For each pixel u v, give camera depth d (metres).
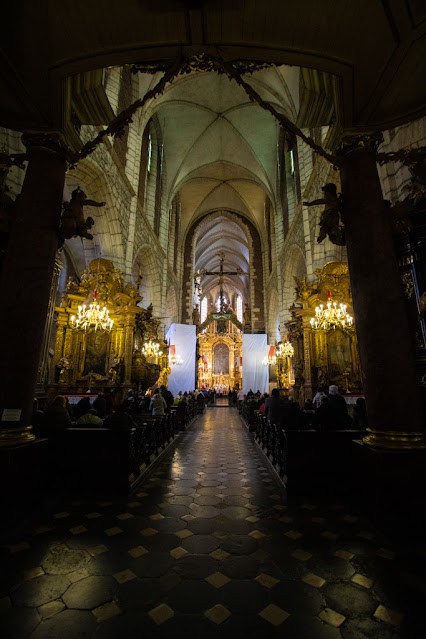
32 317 3.84
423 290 4.13
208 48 4.11
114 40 3.94
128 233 12.59
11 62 3.78
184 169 20.95
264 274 25.83
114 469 4.54
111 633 1.98
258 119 17.94
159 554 2.91
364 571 2.63
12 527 3.41
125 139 12.61
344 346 11.61
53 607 2.21
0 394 3.62
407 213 4.19
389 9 3.40
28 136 4.39
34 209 4.11
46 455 4.55
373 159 4.27
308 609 2.20
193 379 18.97
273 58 4.27
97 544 3.09
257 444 8.66
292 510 3.94
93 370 11.30
